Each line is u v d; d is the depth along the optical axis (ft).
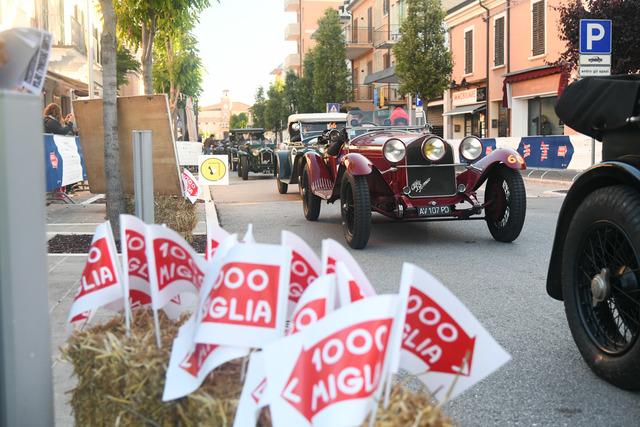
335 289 5.11
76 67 68.08
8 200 4.88
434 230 29.14
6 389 4.98
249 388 5.15
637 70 46.62
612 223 10.71
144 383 5.95
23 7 61.36
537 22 75.25
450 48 99.55
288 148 49.96
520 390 10.74
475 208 24.41
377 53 137.18
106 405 6.26
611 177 11.23
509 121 82.58
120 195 23.72
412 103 108.68
